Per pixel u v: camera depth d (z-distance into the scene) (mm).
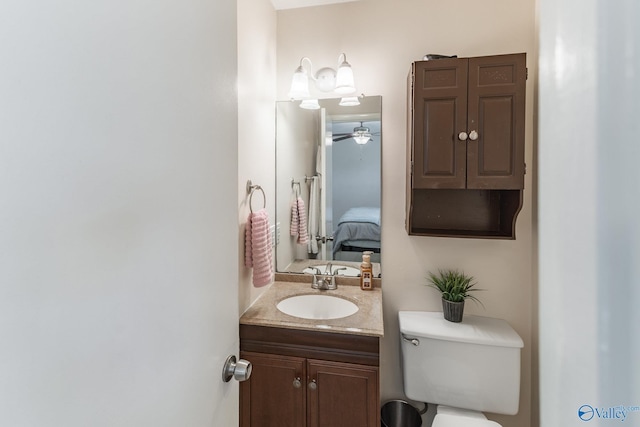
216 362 676
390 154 1684
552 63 1186
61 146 344
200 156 610
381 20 1654
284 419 1285
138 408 451
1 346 291
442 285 1548
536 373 1427
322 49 1727
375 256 1711
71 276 356
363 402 1221
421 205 1627
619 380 716
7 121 294
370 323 1276
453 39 1576
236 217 774
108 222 402
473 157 1336
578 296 939
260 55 1565
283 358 1280
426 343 1422
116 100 414
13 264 301
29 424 313
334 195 1767
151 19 475
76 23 359
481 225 1577
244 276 1416
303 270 1804
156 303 489
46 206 330
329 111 1740
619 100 714
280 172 1812
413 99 1380
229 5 729
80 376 366
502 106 1309
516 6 1503
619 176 717
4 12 291
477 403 1372
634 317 657
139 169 453
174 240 532
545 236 1268
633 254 661
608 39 762
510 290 1555
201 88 612
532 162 1477
